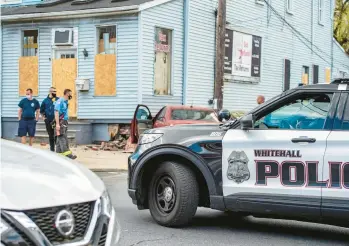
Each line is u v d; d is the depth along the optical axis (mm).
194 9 22094
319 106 6594
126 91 20109
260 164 6660
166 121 16469
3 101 22422
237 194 6770
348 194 6227
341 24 44312
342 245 6688
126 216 8062
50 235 3324
